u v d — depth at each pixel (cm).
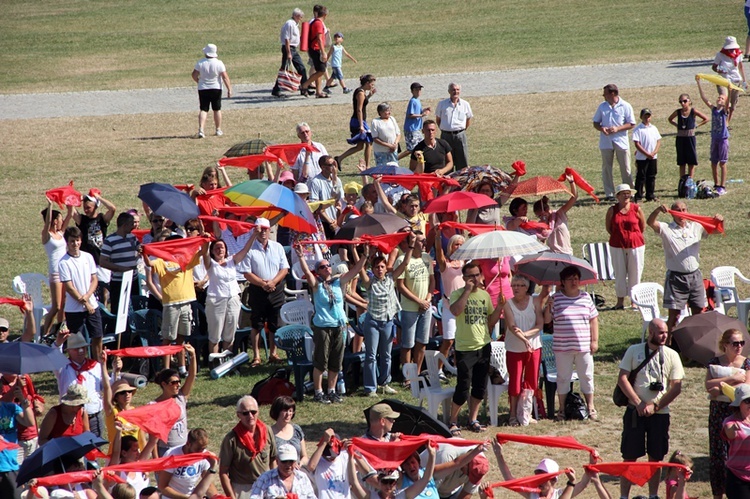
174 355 5828
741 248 7400
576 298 5003
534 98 12456
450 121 9081
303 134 7756
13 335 6200
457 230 6356
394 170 6975
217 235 6291
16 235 8250
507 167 9525
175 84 14375
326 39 13000
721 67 10875
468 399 4956
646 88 12419
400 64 15225
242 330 5928
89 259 5650
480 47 16300
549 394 5134
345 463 3809
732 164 9550
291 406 3962
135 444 3900
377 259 5369
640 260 6494
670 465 3700
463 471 3991
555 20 18225
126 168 10038
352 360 5522
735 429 3778
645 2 19112
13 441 4166
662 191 8850
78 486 3691
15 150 10944
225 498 3622
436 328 5912
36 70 15812
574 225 8044
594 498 4247
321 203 6844
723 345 4191
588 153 9994
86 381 4541
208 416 5122
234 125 11631
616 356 5803
